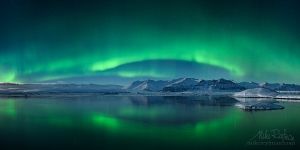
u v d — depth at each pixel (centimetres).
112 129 3212
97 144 2498
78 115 4494
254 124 3534
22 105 6556
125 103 7425
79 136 2825
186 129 3212
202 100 9138
